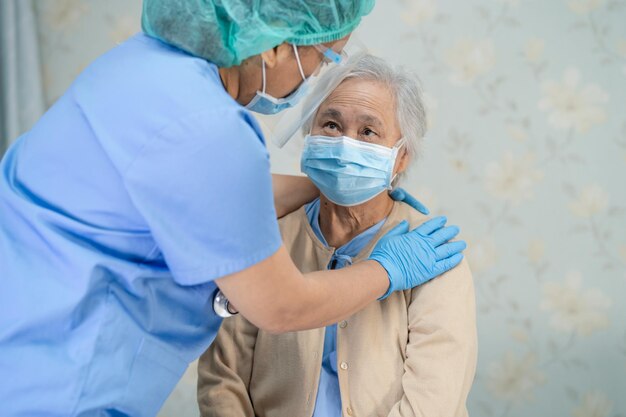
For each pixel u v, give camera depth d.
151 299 0.91
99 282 0.86
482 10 2.02
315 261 1.37
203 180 0.79
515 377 2.04
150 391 0.94
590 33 1.99
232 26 0.89
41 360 0.85
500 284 2.04
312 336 1.30
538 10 2.00
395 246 1.20
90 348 0.85
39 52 2.13
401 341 1.28
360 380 1.25
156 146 0.80
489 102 2.03
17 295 0.86
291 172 2.13
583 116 1.99
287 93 1.01
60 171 0.88
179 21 0.87
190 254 0.82
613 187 1.99
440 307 1.24
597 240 2.00
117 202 0.85
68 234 0.87
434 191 2.06
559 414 2.03
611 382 2.02
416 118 1.30
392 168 1.25
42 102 2.11
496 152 2.03
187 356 1.01
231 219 0.80
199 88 0.83
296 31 0.92
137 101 0.83
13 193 0.90
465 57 2.03
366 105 1.23
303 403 1.29
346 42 1.02
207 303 0.98
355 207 1.32
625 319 2.00
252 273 0.84
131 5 2.14
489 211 2.04
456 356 1.21
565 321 2.02
